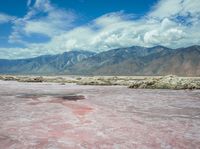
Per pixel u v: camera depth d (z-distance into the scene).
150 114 16.47
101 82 58.44
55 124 13.54
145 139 10.91
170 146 10.02
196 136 11.36
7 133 11.83
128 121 14.29
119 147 9.91
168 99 24.83
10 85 50.47
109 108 18.91
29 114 16.36
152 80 44.22
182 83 41.31
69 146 10.04
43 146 10.05
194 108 18.98
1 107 19.34
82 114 16.38
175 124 13.59
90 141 10.64
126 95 29.05
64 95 29.00
